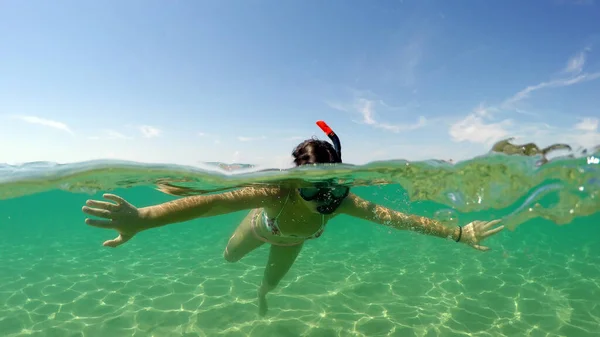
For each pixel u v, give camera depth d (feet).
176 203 2.83
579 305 6.11
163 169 4.97
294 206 3.57
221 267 8.82
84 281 7.68
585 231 17.87
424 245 11.73
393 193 6.52
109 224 2.46
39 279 7.88
